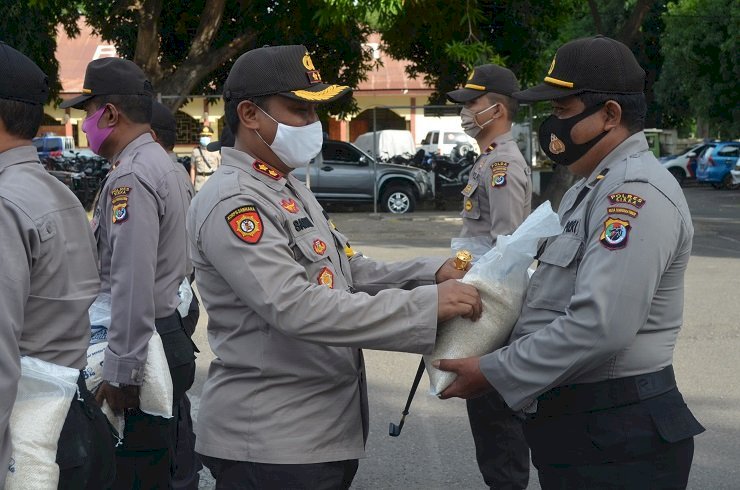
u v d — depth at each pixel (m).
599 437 2.40
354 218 18.66
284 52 2.65
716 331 7.69
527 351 2.40
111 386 3.25
